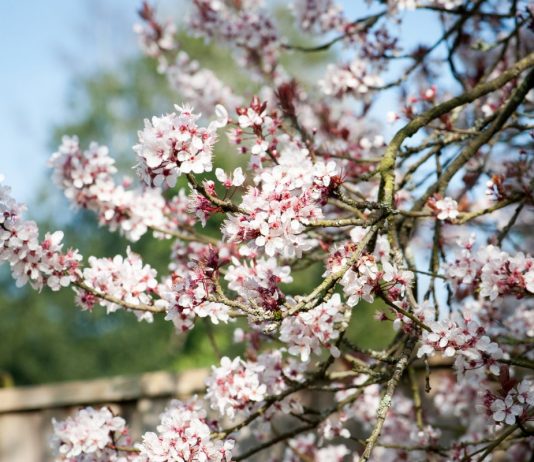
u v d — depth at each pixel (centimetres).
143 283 281
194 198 221
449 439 373
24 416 393
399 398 362
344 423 374
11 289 2053
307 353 254
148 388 385
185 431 248
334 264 233
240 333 332
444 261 300
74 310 1880
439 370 374
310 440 356
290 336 254
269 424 292
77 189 326
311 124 398
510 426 281
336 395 351
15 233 255
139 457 255
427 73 406
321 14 409
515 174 324
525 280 249
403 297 244
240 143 281
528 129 313
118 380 388
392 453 343
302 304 215
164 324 1675
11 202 256
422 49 385
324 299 224
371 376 266
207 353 970
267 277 241
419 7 353
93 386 390
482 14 360
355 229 260
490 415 253
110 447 281
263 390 269
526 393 248
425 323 244
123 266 281
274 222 220
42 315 1895
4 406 391
